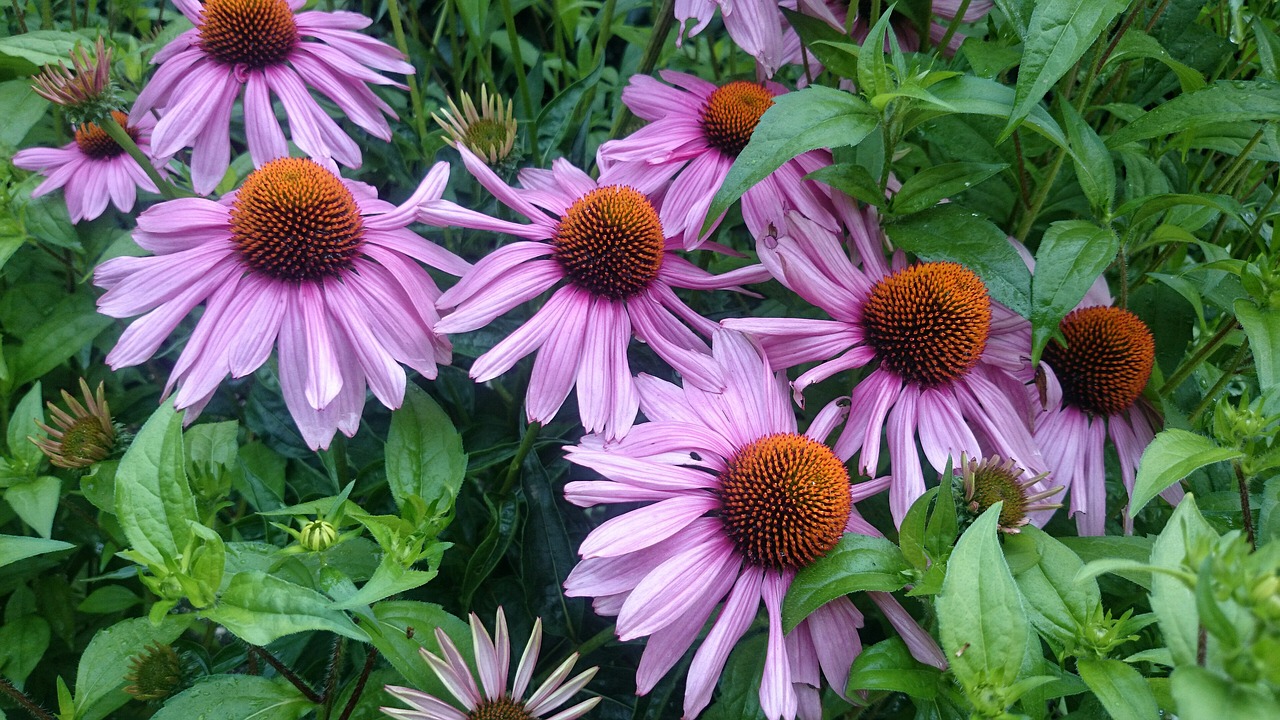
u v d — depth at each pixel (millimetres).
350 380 315
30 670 358
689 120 376
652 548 295
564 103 421
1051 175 364
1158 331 379
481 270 321
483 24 427
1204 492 344
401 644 284
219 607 247
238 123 433
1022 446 323
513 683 298
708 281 339
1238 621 195
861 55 297
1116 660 259
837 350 327
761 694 275
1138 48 343
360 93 387
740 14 358
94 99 344
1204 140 370
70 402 330
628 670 369
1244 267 301
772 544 292
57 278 427
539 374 317
